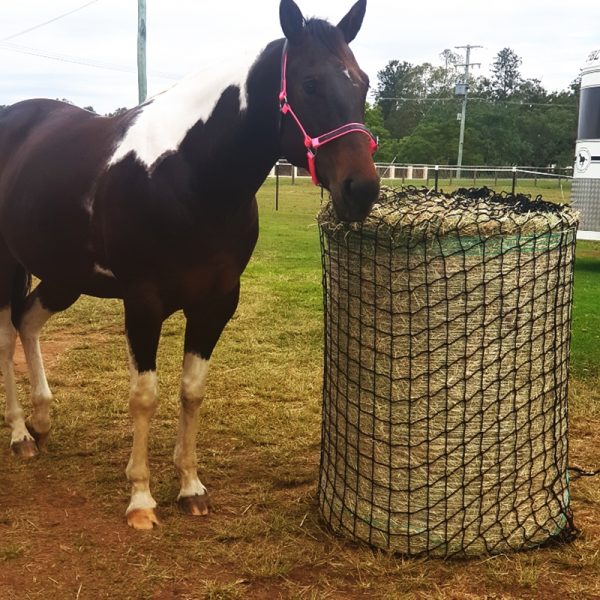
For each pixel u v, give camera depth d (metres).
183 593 2.52
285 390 4.75
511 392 2.72
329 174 2.40
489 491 2.76
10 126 3.87
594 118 9.48
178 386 4.83
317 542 2.88
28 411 4.35
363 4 2.67
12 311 3.89
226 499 3.25
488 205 2.87
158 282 2.88
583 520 3.06
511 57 81.06
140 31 16.73
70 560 2.71
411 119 65.38
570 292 2.87
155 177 2.77
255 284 8.37
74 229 3.12
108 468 3.55
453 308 2.64
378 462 2.80
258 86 2.68
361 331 2.79
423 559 2.75
